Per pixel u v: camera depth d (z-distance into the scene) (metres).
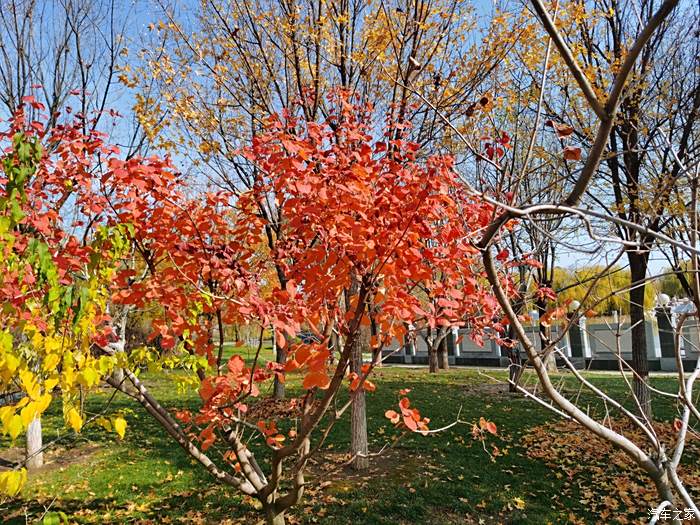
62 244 2.77
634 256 6.40
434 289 2.62
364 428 5.99
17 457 6.74
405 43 4.40
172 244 2.74
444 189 2.21
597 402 9.32
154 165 2.69
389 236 2.24
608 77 5.95
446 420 8.64
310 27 5.04
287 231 3.25
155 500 5.20
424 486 5.30
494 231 1.51
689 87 5.21
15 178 1.85
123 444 7.29
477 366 21.78
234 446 3.16
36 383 1.67
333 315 2.79
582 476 5.60
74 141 2.57
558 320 2.59
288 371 2.25
